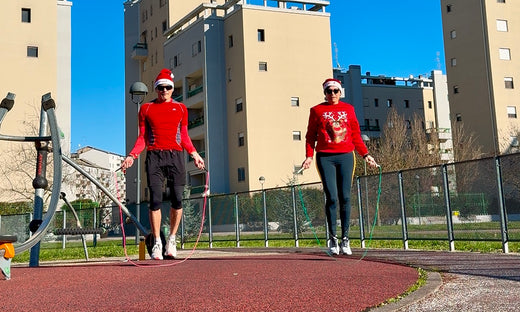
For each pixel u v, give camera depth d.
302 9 47.25
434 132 49.47
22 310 3.28
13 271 5.76
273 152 44.16
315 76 46.16
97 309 3.28
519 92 51.59
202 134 46.44
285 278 4.59
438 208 12.17
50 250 17.67
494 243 11.59
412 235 11.75
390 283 4.27
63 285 4.39
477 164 10.41
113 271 5.43
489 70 51.09
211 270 5.34
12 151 38.78
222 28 47.06
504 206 9.72
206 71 46.03
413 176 11.95
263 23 45.03
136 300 3.57
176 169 6.48
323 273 4.95
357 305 3.34
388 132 49.19
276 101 44.69
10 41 41.72
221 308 3.25
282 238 15.31
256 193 16.41
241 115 44.44
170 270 5.45
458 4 53.66
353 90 63.84
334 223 6.84
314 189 14.49
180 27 51.84
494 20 51.62
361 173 40.16
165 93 6.41
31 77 42.00
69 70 46.88
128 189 59.91
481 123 51.66
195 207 19.08
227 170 45.75
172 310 3.21
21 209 34.81
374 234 12.79
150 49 57.91
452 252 8.89
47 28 42.88
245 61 44.09
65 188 42.78
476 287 4.09
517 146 49.81
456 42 53.81
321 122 6.73
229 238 17.42
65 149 40.88
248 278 4.63
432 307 3.33
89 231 8.62
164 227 9.10
